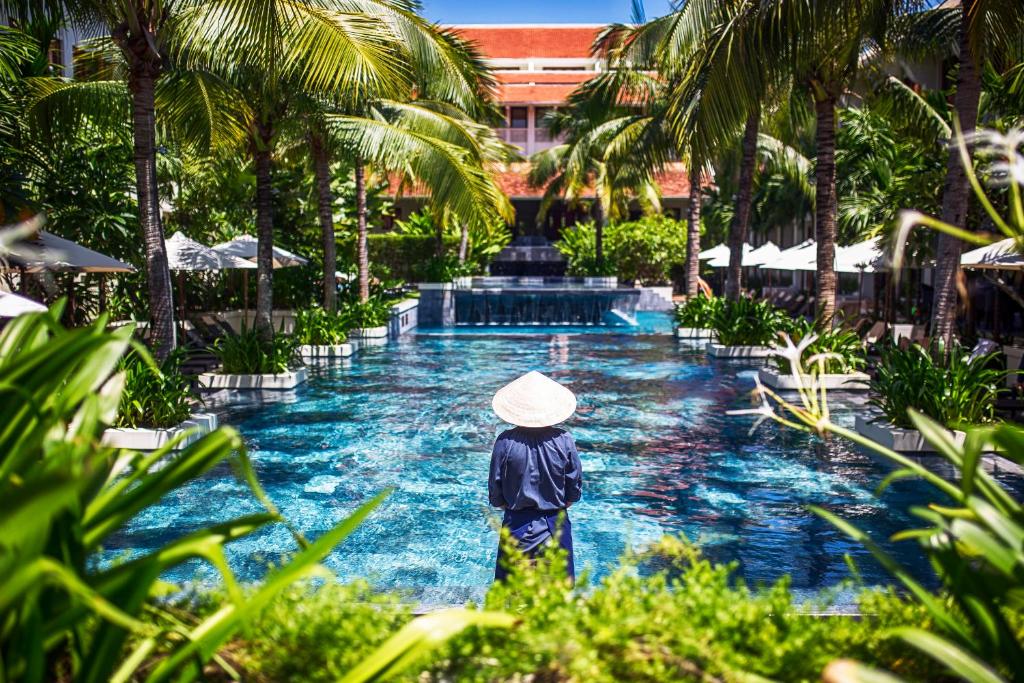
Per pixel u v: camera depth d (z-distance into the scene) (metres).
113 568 1.99
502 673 2.34
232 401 14.37
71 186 16.50
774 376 15.16
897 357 10.60
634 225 43.44
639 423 12.49
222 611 2.18
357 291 29.47
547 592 2.69
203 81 13.83
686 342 24.56
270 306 16.62
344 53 11.58
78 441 2.09
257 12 11.02
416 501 8.48
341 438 11.48
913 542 6.97
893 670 2.50
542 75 61.00
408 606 2.89
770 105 19.58
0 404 2.12
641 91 28.56
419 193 46.59
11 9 10.67
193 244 19.53
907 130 17.44
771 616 2.61
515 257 49.47
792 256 22.64
